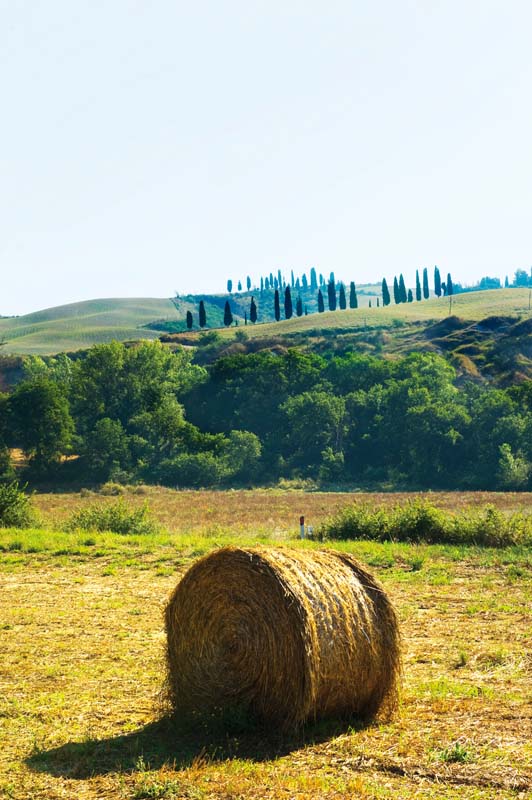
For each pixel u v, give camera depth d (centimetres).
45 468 17462
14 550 5072
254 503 12025
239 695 1855
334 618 1833
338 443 18938
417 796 1398
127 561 4588
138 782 1520
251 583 1856
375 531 5359
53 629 2900
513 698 1955
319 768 1569
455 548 4744
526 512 6850
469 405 18688
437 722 1805
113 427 17800
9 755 1702
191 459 17225
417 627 2786
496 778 1465
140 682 2231
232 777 1527
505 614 2975
